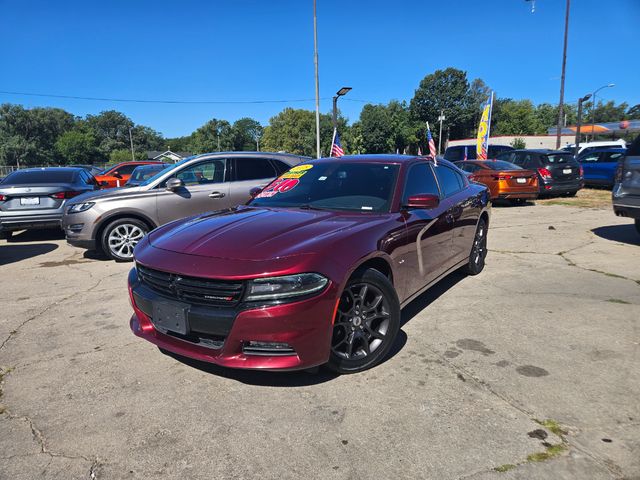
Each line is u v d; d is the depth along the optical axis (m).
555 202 12.32
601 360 3.08
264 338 2.48
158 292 2.82
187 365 3.14
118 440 2.33
